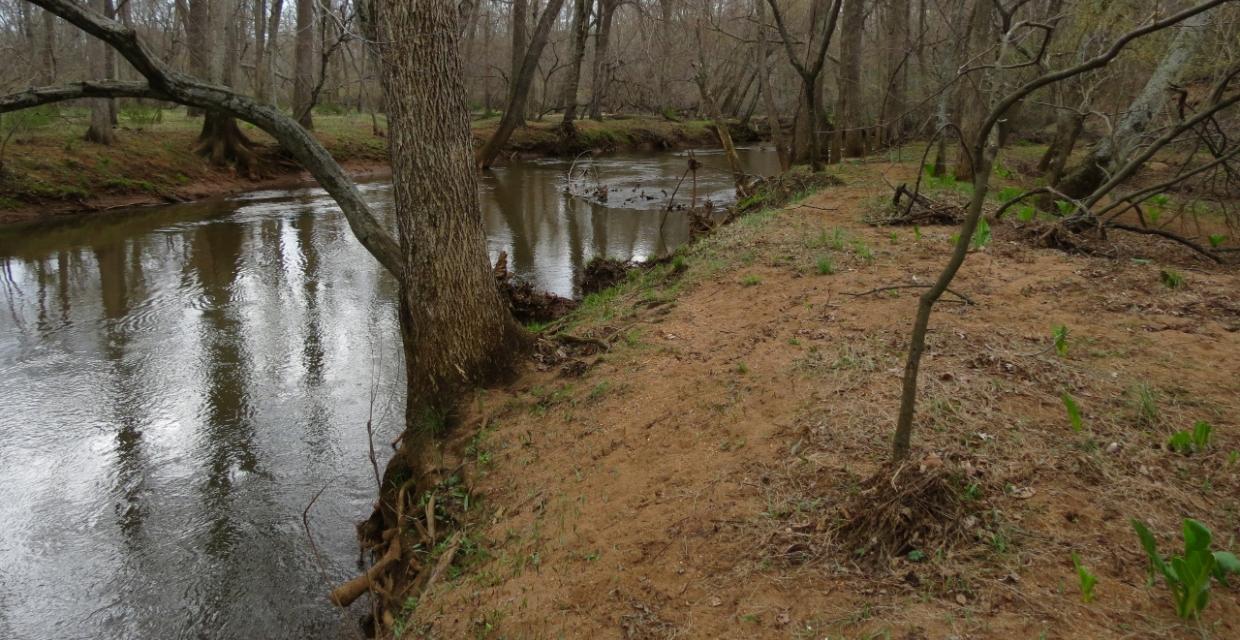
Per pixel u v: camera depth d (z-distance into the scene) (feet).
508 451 16.46
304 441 21.24
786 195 42.86
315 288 36.09
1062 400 13.37
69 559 16.43
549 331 23.70
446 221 18.10
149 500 18.53
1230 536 9.58
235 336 29.43
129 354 27.66
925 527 10.34
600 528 12.78
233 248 44.55
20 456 20.57
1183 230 28.71
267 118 19.40
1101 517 10.25
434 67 17.40
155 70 17.95
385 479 17.75
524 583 12.05
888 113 63.72
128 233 48.39
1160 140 20.56
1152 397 13.11
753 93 139.23
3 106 16.85
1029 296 19.07
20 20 79.92
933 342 16.43
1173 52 29.66
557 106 129.08
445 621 11.89
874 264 23.35
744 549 11.20
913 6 98.17
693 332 20.43
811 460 12.73
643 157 102.47
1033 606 8.95
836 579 10.15
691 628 10.06
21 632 14.38
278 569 15.93
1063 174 42.09
